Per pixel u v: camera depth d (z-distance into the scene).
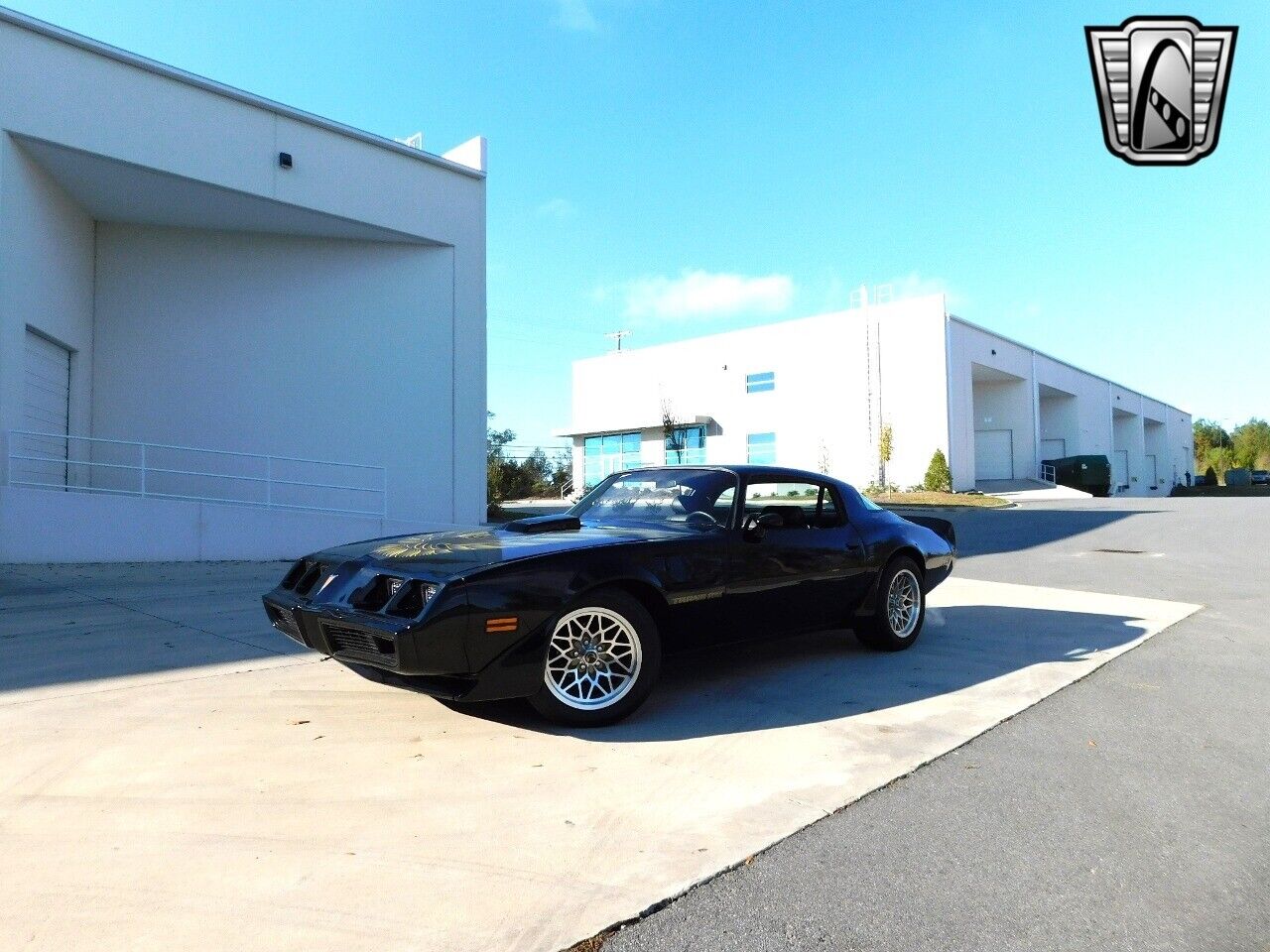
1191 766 3.72
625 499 5.42
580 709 4.01
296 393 14.55
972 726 4.23
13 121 10.48
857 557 5.56
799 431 36.47
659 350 42.06
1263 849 2.93
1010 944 2.30
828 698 4.71
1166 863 2.81
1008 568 11.84
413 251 15.57
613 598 4.10
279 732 3.93
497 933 2.27
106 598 7.72
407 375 15.47
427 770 3.48
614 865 2.68
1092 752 3.88
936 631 6.89
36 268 11.22
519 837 2.86
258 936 2.22
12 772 3.38
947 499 29.80
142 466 10.97
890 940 2.30
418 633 3.50
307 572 4.36
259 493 14.24
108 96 11.31
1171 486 59.22
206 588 8.51
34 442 11.41
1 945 2.14
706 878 2.62
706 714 4.36
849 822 3.06
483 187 16.38
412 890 2.49
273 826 2.91
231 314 14.14
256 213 13.49
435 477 15.68
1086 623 7.28
